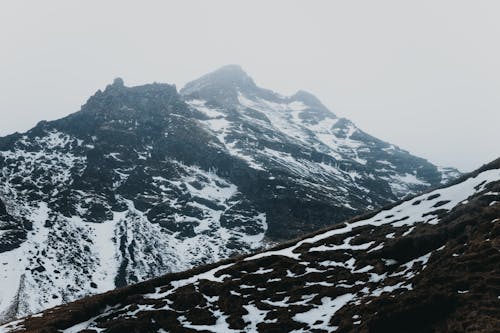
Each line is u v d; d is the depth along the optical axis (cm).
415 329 4516
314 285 7181
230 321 6631
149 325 6844
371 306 5406
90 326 7256
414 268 6334
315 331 5569
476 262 5266
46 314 8150
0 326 7931
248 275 8219
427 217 8475
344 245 8812
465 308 4394
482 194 7975
